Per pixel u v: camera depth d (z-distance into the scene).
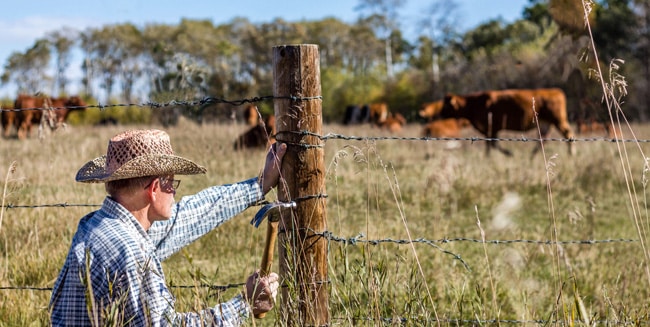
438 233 7.62
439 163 11.80
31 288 4.66
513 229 7.97
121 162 3.11
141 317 2.92
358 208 9.08
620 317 4.11
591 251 7.21
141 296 2.91
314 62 3.66
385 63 96.31
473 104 18.77
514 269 6.20
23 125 19.27
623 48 41.66
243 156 11.51
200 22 82.25
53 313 3.05
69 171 10.15
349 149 12.88
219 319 3.13
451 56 71.81
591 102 7.59
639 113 33.53
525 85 36.31
